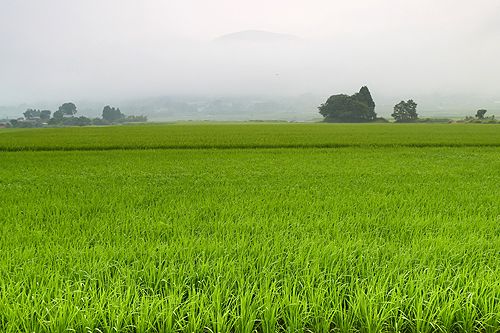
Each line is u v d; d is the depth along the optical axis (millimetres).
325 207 7254
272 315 3064
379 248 4645
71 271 3904
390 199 8133
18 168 14789
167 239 5238
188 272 3863
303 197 8469
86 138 36906
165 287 3527
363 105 130625
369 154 21297
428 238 5125
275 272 3902
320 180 11438
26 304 3117
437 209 7230
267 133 45594
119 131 55125
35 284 3586
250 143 28750
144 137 38062
